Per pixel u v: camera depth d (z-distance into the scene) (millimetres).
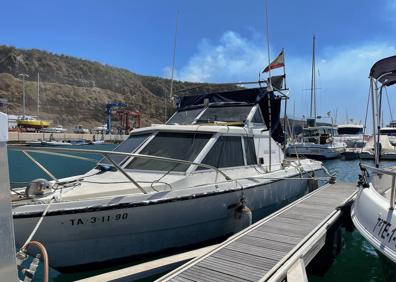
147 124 106688
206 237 6090
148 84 145375
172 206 5441
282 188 8188
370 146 20766
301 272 4242
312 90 33281
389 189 5762
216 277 4113
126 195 5117
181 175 5988
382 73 6133
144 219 5223
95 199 4879
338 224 6711
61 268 4906
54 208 4609
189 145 6527
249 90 8391
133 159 6461
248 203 6777
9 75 111250
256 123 8156
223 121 8094
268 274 4152
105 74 141750
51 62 137500
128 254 5273
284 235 5520
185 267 4387
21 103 102688
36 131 61094
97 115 114062
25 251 3082
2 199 1812
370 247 7090
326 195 8594
